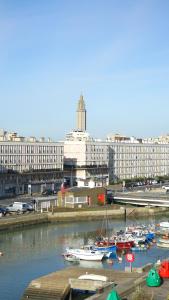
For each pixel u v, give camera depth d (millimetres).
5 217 195125
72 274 107438
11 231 187750
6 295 106562
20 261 138375
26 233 184500
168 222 197500
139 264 136625
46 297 99000
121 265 136250
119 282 100125
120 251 153500
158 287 93250
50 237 176500
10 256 144625
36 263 136375
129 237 164000
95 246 151250
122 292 90062
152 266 112375
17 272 126188
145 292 89938
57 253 149625
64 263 137000
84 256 140750
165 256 147500
